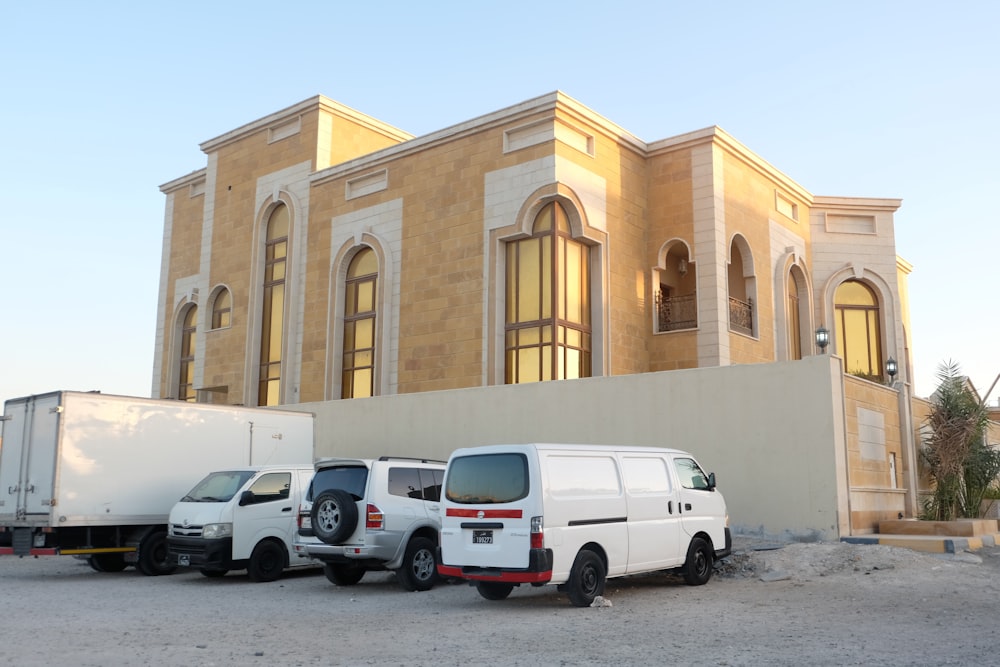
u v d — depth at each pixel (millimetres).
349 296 32344
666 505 12602
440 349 28656
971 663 7441
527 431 19906
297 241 34125
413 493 13648
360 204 32062
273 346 34594
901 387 19703
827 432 15789
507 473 11086
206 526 14492
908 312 42719
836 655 7812
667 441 17734
